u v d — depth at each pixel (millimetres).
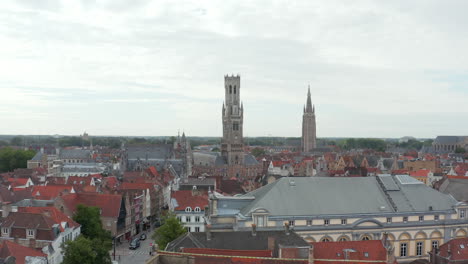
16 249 99688
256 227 102875
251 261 74438
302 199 110562
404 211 111938
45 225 116188
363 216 109250
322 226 106375
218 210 111188
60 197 143750
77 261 100250
